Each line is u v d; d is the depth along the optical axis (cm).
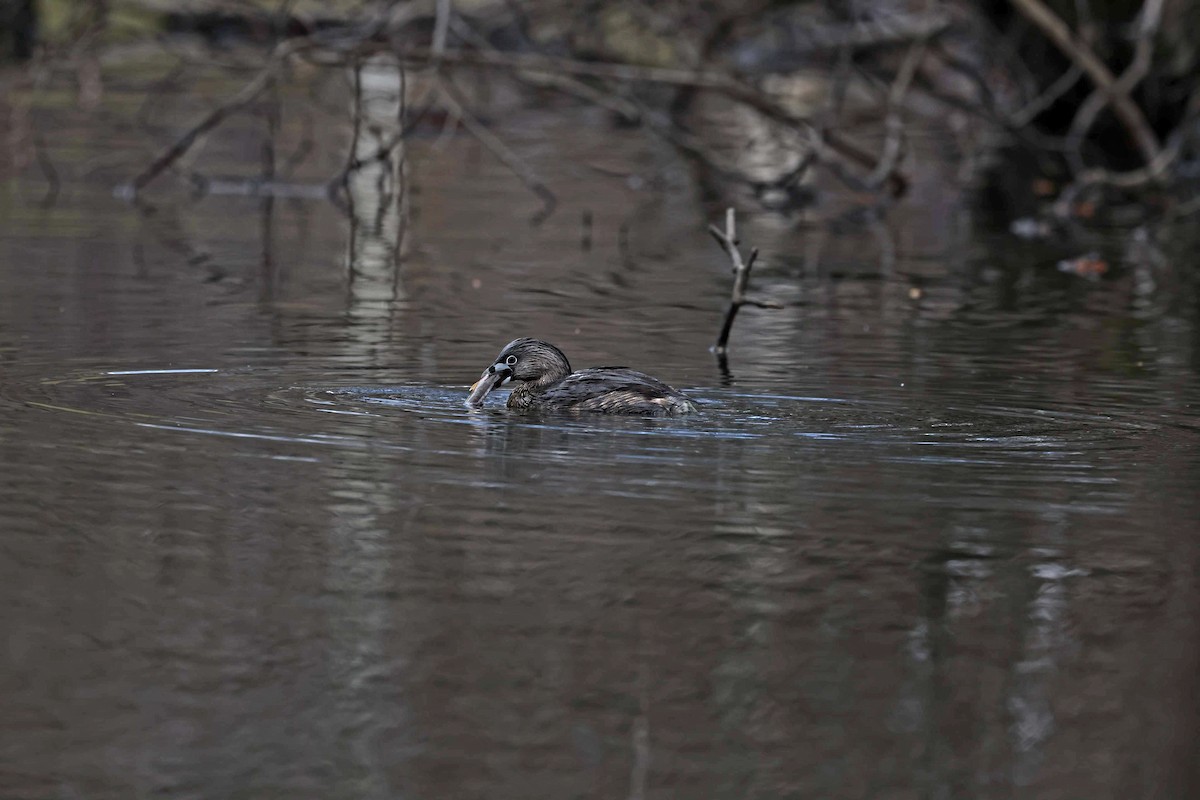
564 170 3756
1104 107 4272
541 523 1086
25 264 2311
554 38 3850
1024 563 1027
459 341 1791
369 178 3566
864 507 1131
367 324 1892
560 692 842
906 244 2902
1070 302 2245
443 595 962
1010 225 3200
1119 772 772
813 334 1917
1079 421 1408
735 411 1419
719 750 785
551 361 1473
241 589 965
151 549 1027
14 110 3778
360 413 1389
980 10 3928
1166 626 936
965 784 757
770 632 919
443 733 798
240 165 3653
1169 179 3844
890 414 1422
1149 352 1811
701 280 2397
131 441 1273
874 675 870
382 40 3312
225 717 810
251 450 1251
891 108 3475
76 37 3606
